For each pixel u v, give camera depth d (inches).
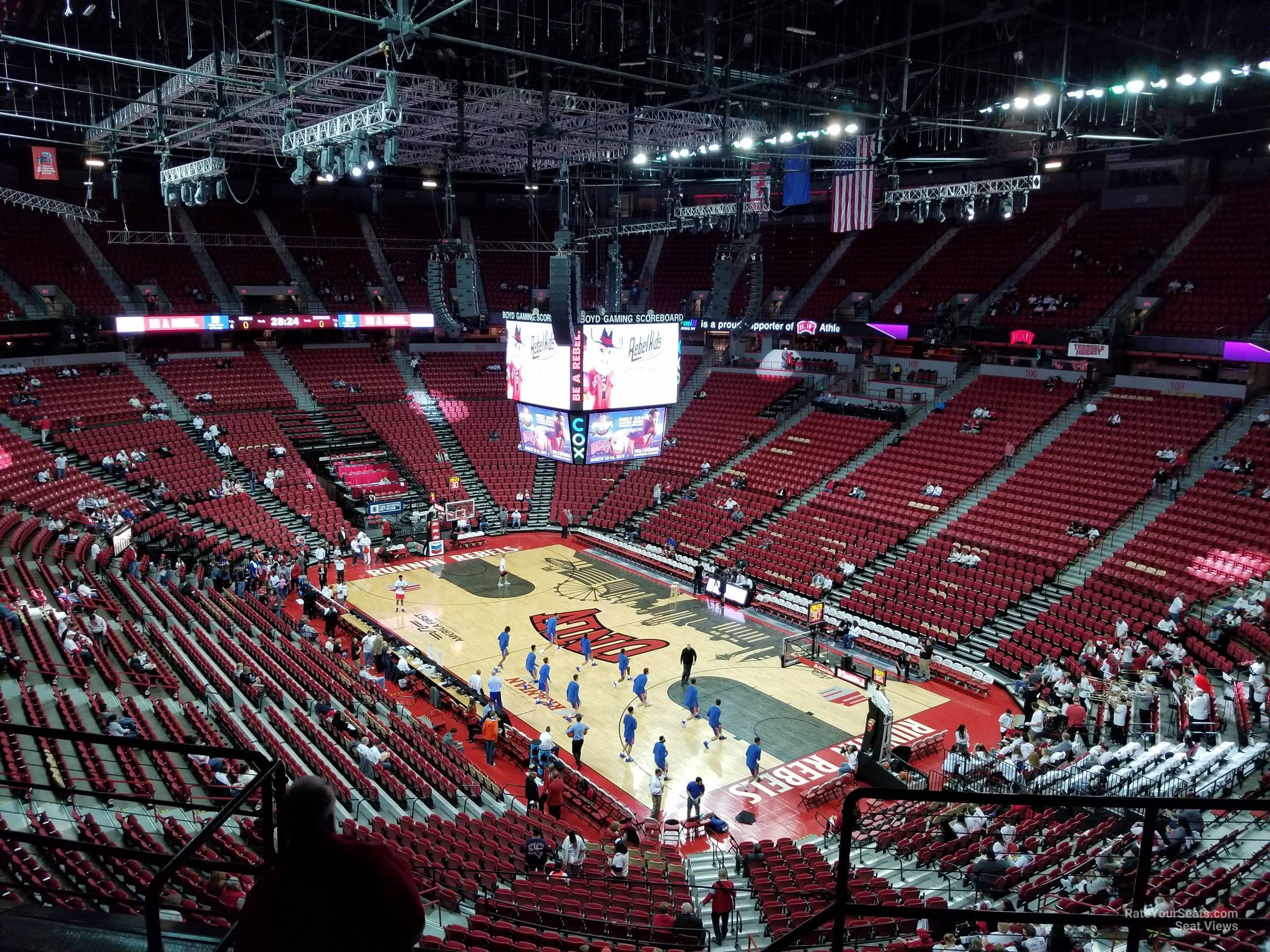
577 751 916.0
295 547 1528.1
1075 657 1101.1
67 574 1126.4
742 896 669.3
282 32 806.5
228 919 437.7
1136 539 1240.2
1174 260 1640.0
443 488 1814.7
